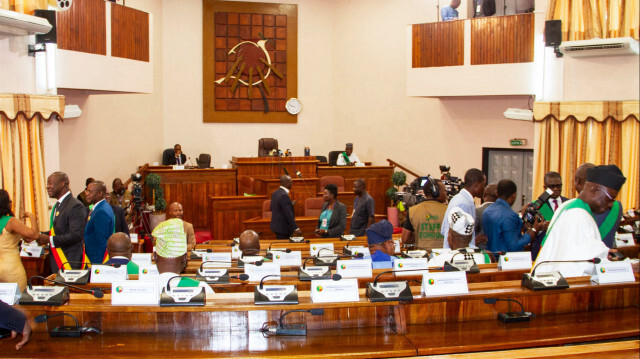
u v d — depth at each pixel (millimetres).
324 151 15117
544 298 3371
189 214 12352
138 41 9227
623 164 7281
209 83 14305
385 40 13836
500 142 12039
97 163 11391
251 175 12422
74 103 10547
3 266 4664
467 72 9672
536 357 2678
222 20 14281
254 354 2744
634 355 2682
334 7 14820
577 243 3381
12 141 6699
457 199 4727
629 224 6180
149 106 13469
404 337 2982
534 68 8961
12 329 2844
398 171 13203
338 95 14875
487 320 3275
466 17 12055
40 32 6758
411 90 10367
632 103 7188
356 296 3086
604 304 3480
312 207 10180
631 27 7156
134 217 8812
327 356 2730
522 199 11836
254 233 4340
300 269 3773
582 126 7520
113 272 3525
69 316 3059
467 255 3904
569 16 7664
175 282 3174
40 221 6973
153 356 2717
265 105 14578
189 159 14273
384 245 4434
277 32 14578
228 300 3107
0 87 6785
